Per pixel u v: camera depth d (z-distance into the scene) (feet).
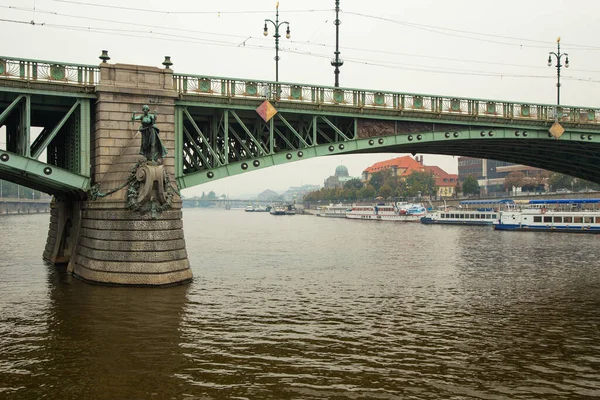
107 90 101.91
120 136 103.24
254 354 66.49
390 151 159.33
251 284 111.86
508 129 140.56
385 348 69.36
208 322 80.02
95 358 64.28
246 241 229.45
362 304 94.27
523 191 510.58
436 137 133.69
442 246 202.18
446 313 88.17
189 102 110.52
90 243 104.63
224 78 113.19
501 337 74.64
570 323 82.28
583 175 199.93
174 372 60.23
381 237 252.01
